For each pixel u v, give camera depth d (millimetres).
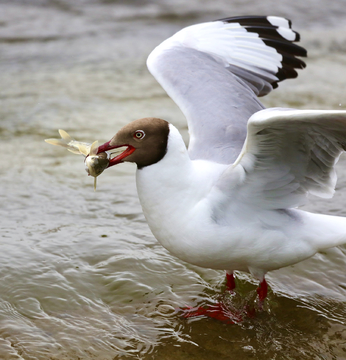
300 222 9055
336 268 10625
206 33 11805
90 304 9562
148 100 18219
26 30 22938
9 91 18516
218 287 10141
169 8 24922
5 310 9328
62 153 15047
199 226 8586
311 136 8359
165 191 8547
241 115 10383
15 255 10680
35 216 12117
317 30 23766
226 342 8836
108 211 12398
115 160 8539
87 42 22359
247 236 8750
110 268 10438
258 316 9453
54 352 8477
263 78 11672
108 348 8609
